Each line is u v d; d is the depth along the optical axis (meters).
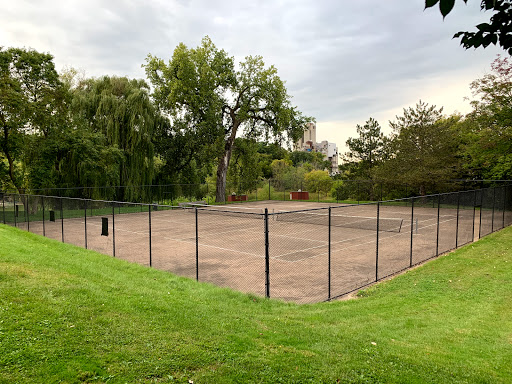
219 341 5.41
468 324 7.00
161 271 11.07
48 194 30.20
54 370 4.26
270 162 76.94
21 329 5.09
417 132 36.34
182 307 6.89
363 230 20.86
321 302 8.68
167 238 18.30
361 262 12.88
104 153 30.83
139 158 35.31
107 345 4.96
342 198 46.38
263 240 17.62
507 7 2.64
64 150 31.05
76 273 8.62
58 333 5.13
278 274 11.31
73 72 38.28
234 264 12.64
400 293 9.28
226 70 39.84
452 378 4.78
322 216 28.62
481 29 2.83
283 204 40.56
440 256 13.77
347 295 9.41
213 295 8.44
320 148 171.75
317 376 4.62
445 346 5.93
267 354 5.14
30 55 28.53
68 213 28.73
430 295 9.04
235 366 4.70
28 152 29.59
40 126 29.88
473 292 9.16
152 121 35.62
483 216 26.22
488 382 4.73
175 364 4.63
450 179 33.38
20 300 6.06
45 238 15.52
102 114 33.72
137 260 13.21
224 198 42.16
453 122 40.25
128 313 6.16
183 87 36.53
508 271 11.05
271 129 42.53
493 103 25.55
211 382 4.31
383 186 40.03
